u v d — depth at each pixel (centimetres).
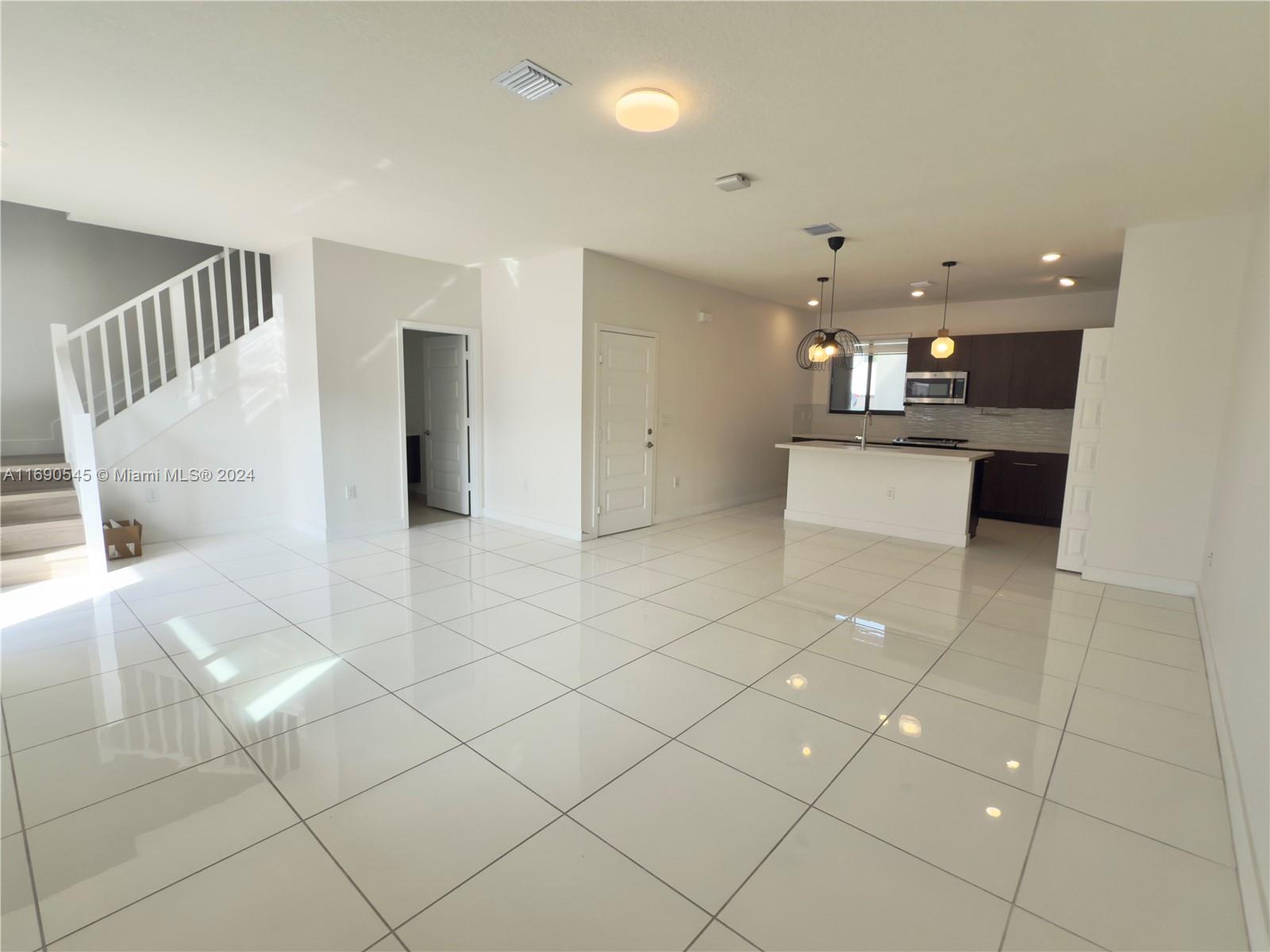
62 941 142
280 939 143
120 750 217
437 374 650
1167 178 321
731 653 307
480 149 300
